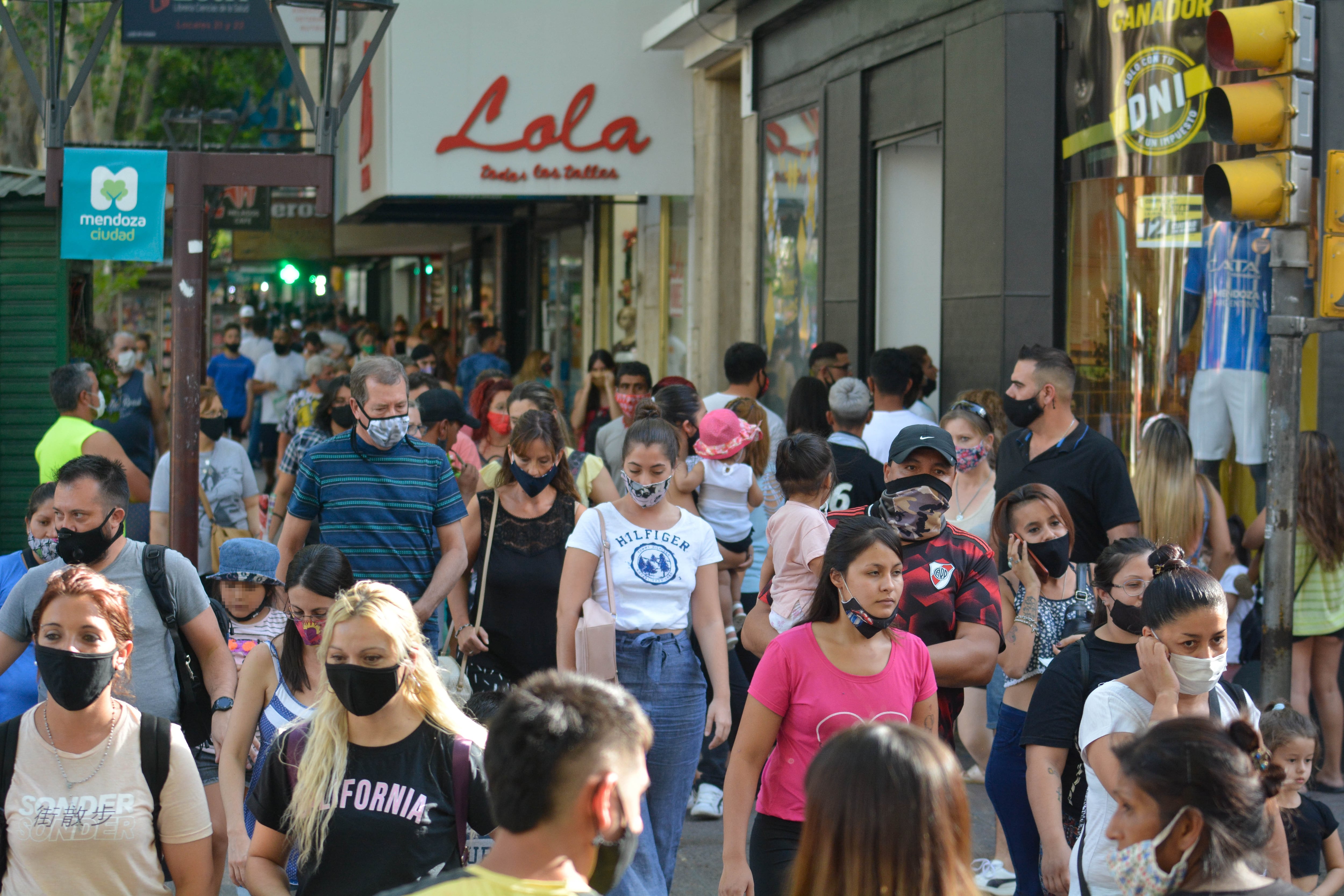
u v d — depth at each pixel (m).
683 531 10.34
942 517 9.23
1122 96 14.93
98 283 39.59
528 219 34.56
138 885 6.90
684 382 17.27
